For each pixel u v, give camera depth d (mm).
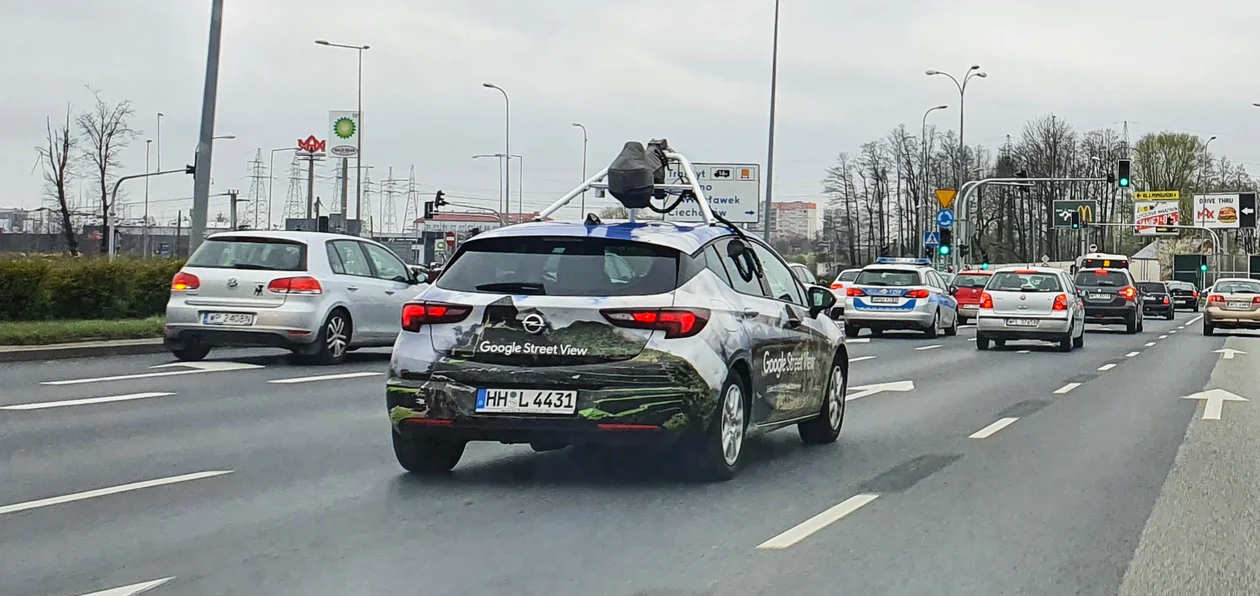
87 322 21219
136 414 12133
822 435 10602
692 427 7980
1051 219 91500
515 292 8078
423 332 8156
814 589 5723
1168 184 97000
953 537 6879
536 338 7918
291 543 6609
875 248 91688
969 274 42125
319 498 7887
